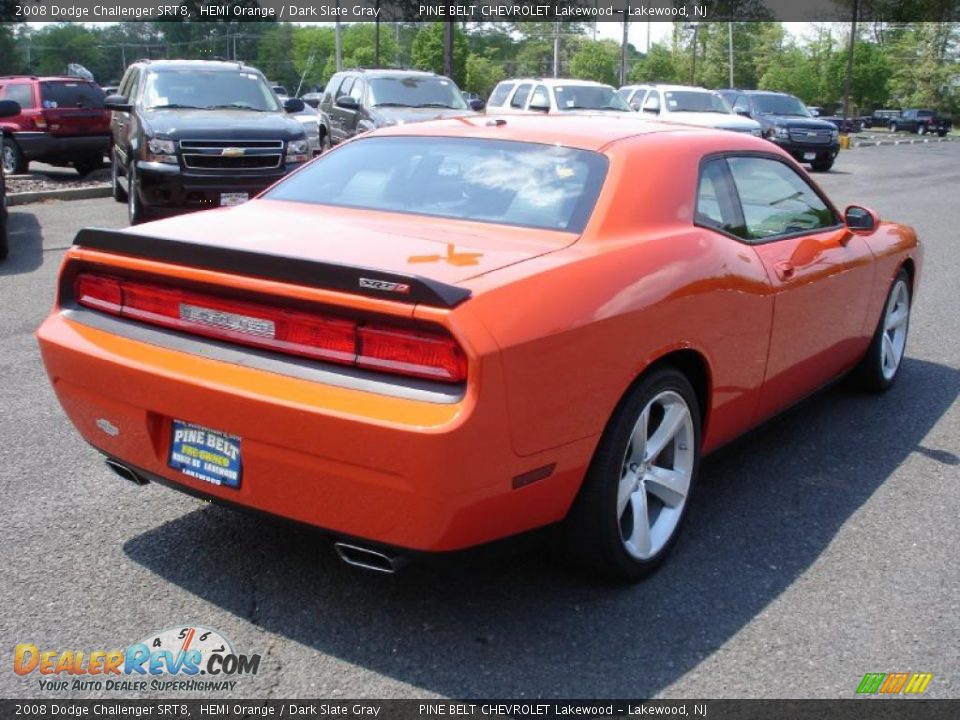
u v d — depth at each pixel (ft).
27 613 10.62
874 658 10.19
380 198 12.78
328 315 9.37
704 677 9.81
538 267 10.14
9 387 18.17
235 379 9.62
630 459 11.29
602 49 258.98
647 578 11.75
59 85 54.85
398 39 247.91
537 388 9.43
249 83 41.01
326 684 9.57
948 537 13.08
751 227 13.75
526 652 10.16
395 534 9.35
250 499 9.96
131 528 12.68
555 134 13.11
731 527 13.21
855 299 16.37
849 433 17.07
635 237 11.51
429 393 8.96
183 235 11.37
